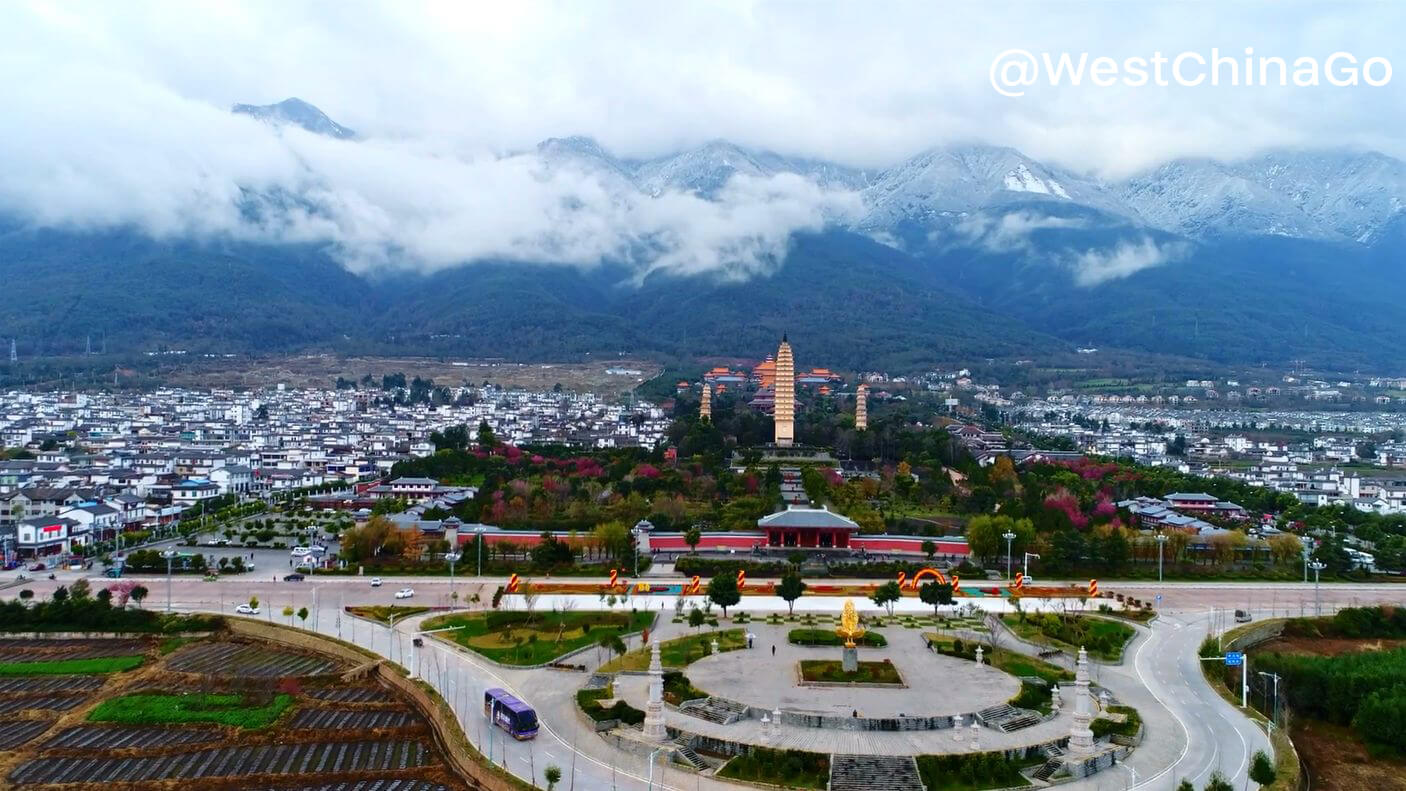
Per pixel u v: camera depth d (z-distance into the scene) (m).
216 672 183.88
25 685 176.75
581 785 135.38
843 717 153.38
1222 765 146.38
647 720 151.88
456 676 180.25
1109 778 141.25
